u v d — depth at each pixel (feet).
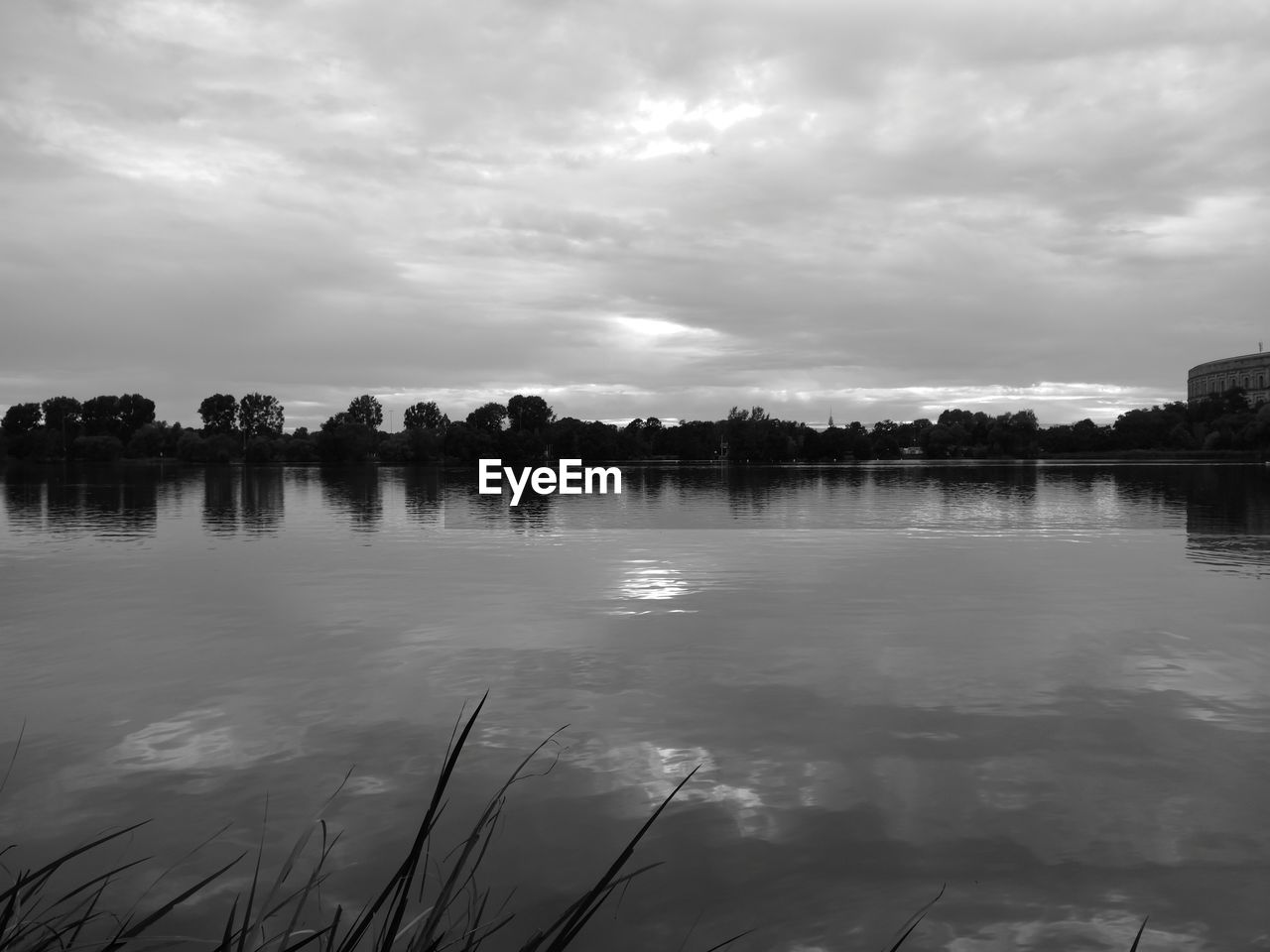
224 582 48.96
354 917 14.17
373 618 38.75
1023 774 20.38
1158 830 17.53
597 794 19.35
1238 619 37.65
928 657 31.24
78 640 34.50
